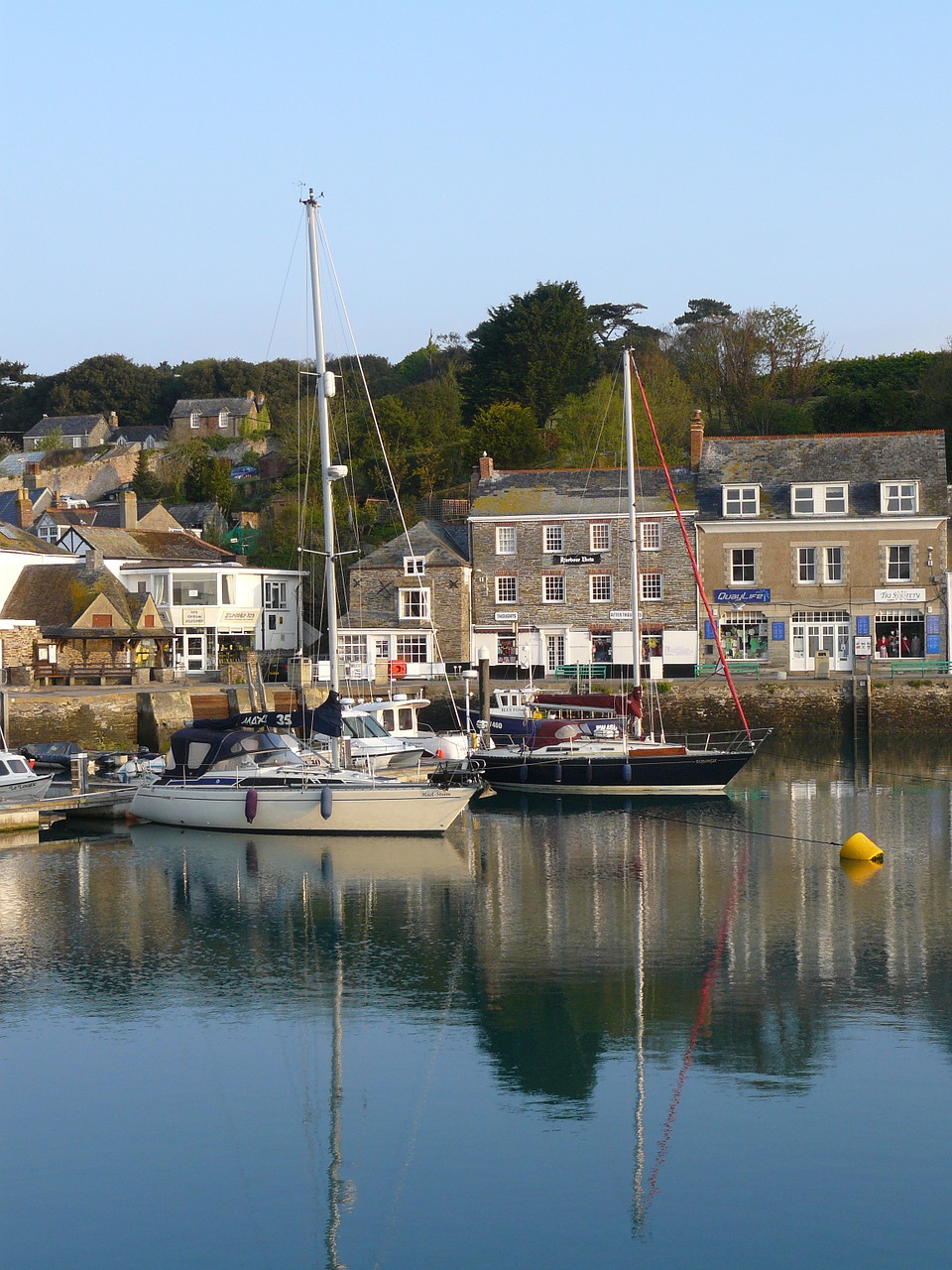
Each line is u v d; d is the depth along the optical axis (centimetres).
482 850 3114
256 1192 1412
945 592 5962
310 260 3400
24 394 13975
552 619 6331
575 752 3959
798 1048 1778
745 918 2455
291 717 3578
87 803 3444
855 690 5391
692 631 6162
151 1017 1931
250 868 2920
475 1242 1309
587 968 2142
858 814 3603
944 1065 1712
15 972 2148
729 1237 1312
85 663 6147
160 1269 1266
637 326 11469
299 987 2061
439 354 13000
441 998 2002
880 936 2320
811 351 9506
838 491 6125
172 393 13762
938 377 8562
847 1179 1417
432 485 8500
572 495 6494
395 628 6334
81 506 9681
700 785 3953
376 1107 1612
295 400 12475
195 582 6775
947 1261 1266
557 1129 1548
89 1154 1501
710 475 6394
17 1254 1292
